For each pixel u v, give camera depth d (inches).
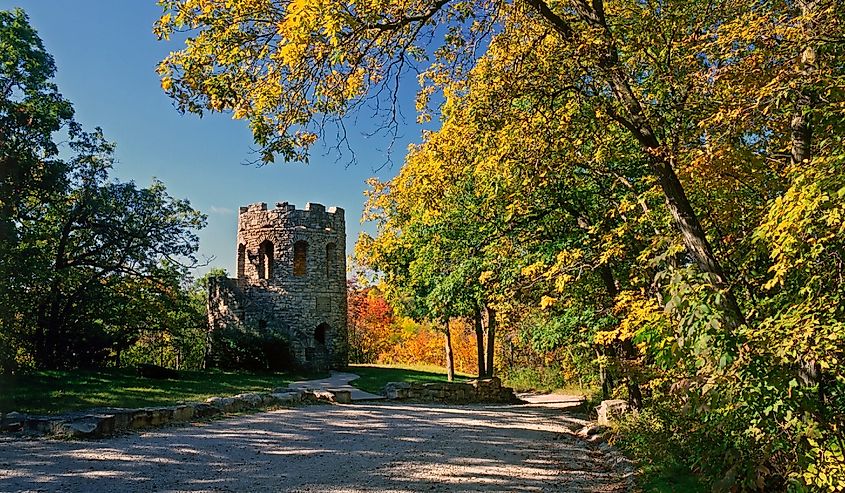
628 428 484.4
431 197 576.7
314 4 227.3
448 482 358.3
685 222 287.4
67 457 392.8
